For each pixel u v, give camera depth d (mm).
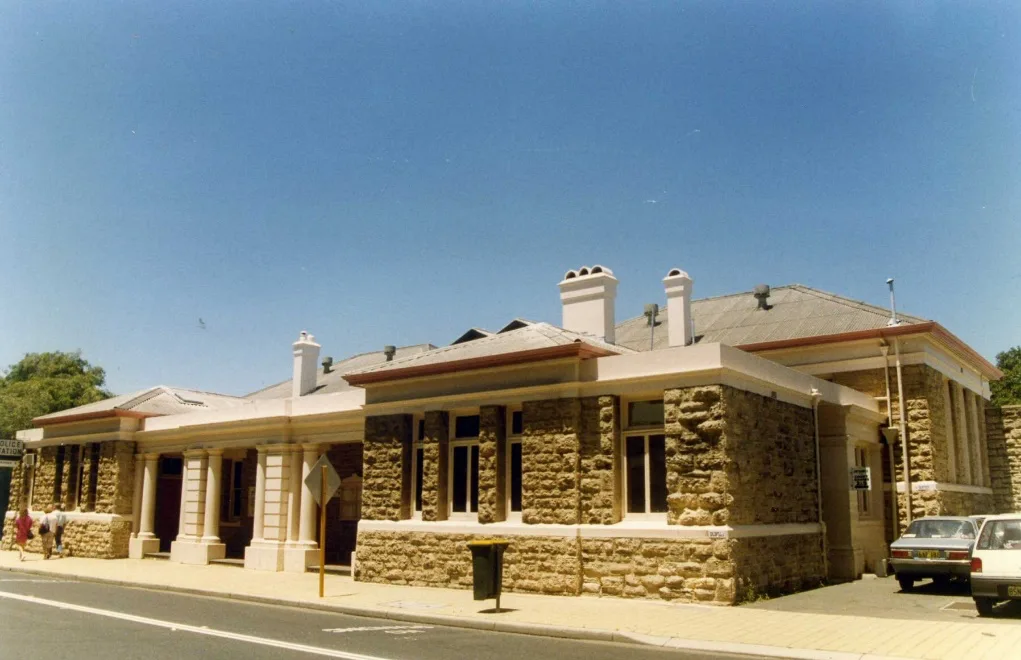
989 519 13430
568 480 16391
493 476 17516
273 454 24000
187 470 26688
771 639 11148
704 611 13773
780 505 16750
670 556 14969
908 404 21703
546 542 16391
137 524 28156
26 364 57062
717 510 14695
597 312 20875
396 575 18844
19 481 33000
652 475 15945
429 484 18625
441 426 18688
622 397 16500
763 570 15570
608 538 15758
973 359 25750
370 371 20047
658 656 10430
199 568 23969
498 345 18922
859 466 20766
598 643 11508
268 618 14070
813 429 18781
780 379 17344
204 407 31078
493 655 10289
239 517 29141
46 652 10164
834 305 25422
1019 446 27016
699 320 27906
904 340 22000
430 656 10125
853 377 22672
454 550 17859
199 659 9719
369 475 19938
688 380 15398
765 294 27312
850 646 10570
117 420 28500
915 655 9914
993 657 9734
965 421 25500
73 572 22922
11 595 17328
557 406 16812
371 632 12367
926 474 21141
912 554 16297
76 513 29250
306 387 30234
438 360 19500
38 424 31984
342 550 26688
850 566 18438
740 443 15461
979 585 12859
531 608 14406
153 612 14711
